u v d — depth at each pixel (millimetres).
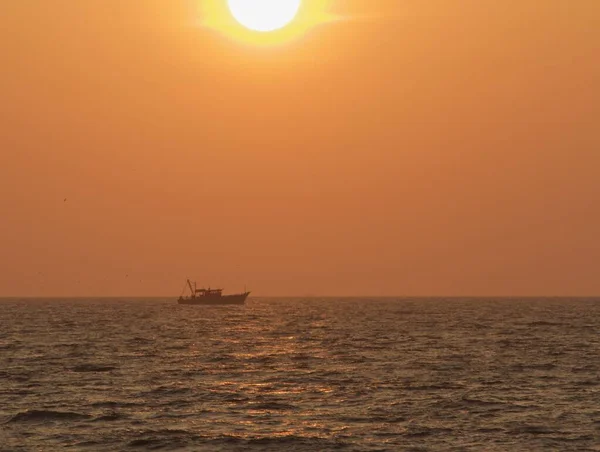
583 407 151625
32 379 194250
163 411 149250
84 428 134250
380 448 120375
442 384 183250
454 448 120062
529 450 118625
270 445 122312
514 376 197625
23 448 120938
